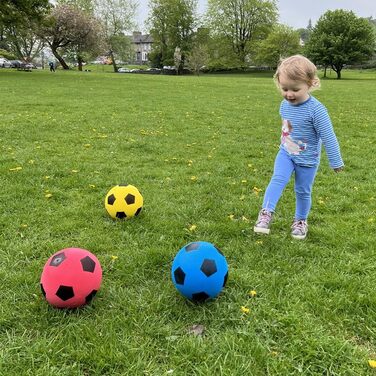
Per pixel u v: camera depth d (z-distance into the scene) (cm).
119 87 2309
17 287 301
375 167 700
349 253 368
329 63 5953
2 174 577
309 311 280
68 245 375
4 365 224
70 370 222
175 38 7769
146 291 302
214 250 288
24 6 2914
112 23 6538
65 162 664
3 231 399
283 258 355
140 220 432
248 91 2364
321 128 354
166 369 225
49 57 7262
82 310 273
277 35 6956
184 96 1922
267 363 229
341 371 226
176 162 705
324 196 539
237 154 783
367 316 273
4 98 1553
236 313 275
